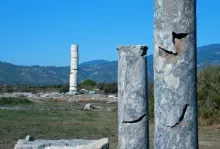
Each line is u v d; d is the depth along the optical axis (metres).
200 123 29.27
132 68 13.44
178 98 9.17
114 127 28.55
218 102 29.88
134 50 13.46
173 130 9.15
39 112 38.97
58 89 90.56
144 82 13.53
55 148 16.38
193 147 9.16
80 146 16.12
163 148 9.18
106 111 43.06
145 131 13.54
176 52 9.23
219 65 33.00
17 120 31.06
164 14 9.28
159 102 9.33
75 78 72.25
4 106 47.38
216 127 28.31
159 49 9.37
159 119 9.30
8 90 88.25
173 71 9.23
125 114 13.45
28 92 83.69
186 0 9.20
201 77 31.83
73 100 61.38
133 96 13.42
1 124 27.92
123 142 13.49
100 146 15.88
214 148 20.38
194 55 9.33
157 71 9.41
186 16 9.21
